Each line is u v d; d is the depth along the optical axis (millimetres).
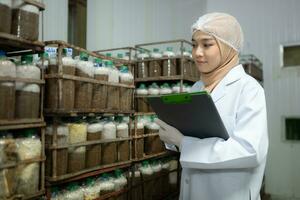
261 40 4082
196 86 1582
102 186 2020
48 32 2633
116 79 2061
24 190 1419
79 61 1774
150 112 2650
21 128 1426
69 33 3064
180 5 4496
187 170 1440
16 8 1326
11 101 1330
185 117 1202
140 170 2506
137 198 2453
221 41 1296
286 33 3926
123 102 2141
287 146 3920
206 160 1172
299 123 3850
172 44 4363
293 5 3889
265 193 4016
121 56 2822
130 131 2270
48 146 1631
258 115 1173
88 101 1807
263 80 4066
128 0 3705
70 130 1754
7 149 1336
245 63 3498
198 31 1316
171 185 3020
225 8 4281
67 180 1720
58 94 1602
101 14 3322
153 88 2840
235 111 1258
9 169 1331
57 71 1612
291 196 3885
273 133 4000
